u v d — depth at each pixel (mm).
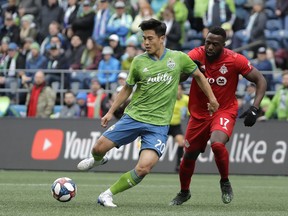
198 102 31516
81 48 69125
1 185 43969
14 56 71062
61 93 65750
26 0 77625
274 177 56344
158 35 29094
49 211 27484
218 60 31109
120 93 29500
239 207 31406
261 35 68250
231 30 69000
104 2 71062
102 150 29453
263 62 64062
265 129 57844
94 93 62312
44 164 60188
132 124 29266
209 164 57875
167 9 68438
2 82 68125
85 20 71250
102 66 65812
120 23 69750
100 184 46250
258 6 68812
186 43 70125
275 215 27359
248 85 60781
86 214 26312
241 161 57844
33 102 62875
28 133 60781
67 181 30625
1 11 79875
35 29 75625
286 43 70750
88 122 59812
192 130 31719
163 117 29266
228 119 31125
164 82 29250
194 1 70625
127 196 37469
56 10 75125
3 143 61031
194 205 32312
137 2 73438
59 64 69312
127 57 65375
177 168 58125
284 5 71625
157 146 28922
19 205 30359
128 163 58750
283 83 59656
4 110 67125
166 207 30562
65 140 60031
